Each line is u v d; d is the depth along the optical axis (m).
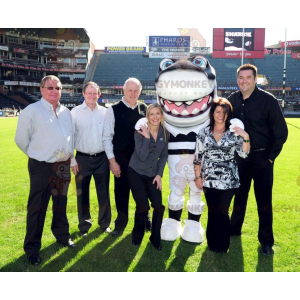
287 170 6.90
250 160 3.16
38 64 31.17
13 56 33.06
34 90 35.44
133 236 3.28
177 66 3.12
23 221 3.92
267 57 35.97
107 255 3.07
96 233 3.59
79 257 3.02
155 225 3.15
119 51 36.19
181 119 3.21
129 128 3.39
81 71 30.97
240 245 3.29
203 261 2.97
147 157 3.04
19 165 7.53
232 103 3.22
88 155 3.54
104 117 3.46
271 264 2.91
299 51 35.81
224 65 33.97
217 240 3.10
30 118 2.82
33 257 2.92
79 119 3.47
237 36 25.89
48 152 2.90
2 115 28.56
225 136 2.89
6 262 2.94
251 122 3.05
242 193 3.34
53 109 2.95
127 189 3.54
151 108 2.90
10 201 4.70
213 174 2.94
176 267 2.87
